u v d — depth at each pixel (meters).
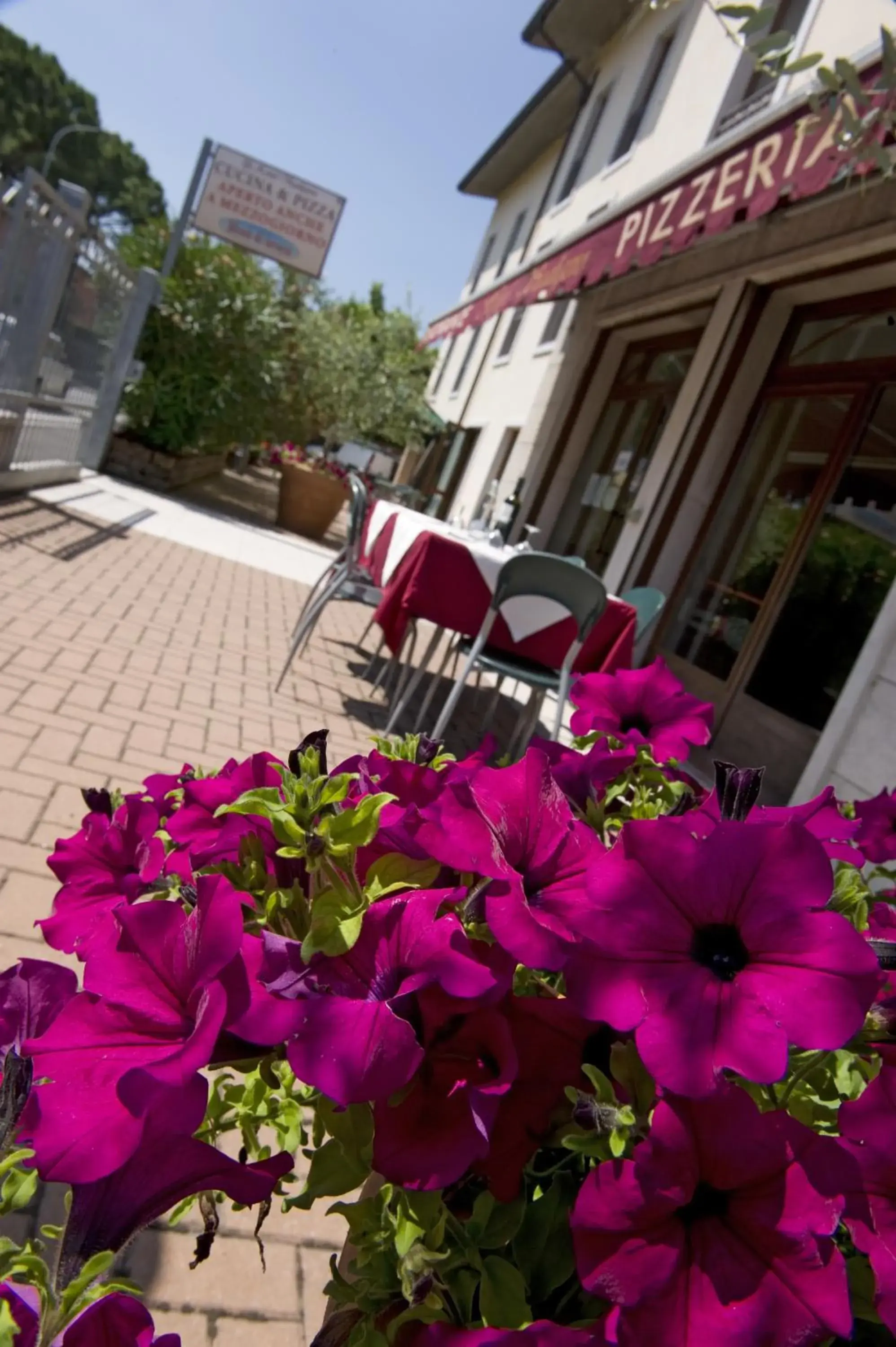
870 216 5.86
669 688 1.20
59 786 2.96
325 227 16.91
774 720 5.97
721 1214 0.55
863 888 0.78
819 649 5.81
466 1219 0.67
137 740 3.54
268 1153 0.71
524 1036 0.66
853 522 5.88
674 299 8.52
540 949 0.59
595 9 12.75
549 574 4.37
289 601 7.77
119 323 10.46
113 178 59.31
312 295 18.31
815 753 4.79
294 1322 1.49
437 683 4.84
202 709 4.18
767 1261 0.53
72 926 0.79
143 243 12.66
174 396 12.05
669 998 0.55
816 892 0.56
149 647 4.89
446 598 4.70
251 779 0.79
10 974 0.64
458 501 15.82
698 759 6.14
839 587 5.83
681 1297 0.52
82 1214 0.53
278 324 12.54
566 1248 0.66
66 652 4.31
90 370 9.59
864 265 6.11
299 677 5.40
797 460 6.63
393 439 20.38
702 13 10.19
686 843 0.58
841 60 2.62
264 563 9.23
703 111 9.38
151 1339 0.50
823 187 4.47
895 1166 0.56
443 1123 0.59
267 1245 1.62
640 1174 0.53
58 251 7.13
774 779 5.74
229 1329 1.45
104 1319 0.50
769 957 0.56
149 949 0.57
